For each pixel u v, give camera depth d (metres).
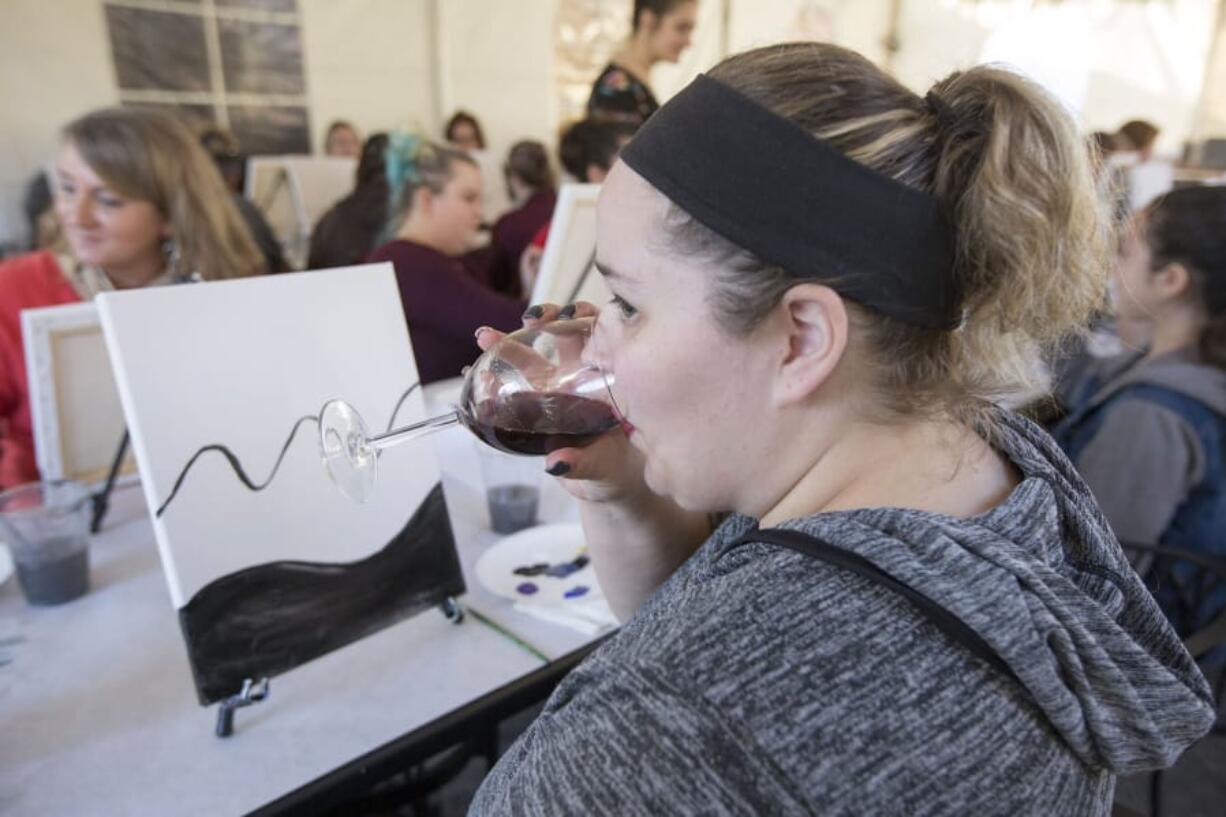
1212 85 5.31
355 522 0.87
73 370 1.23
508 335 0.68
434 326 2.04
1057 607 0.41
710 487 0.51
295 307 0.83
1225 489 1.39
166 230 1.70
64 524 1.01
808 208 0.42
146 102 4.03
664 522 0.80
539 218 3.21
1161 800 1.62
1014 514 0.45
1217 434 1.38
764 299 0.43
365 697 0.83
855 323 0.44
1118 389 1.51
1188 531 1.43
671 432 0.49
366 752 0.76
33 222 3.24
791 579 0.40
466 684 0.86
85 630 0.96
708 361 0.46
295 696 0.84
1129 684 0.42
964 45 5.52
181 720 0.80
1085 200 0.45
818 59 0.45
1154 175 3.59
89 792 0.71
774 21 5.73
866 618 0.38
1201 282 1.38
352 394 0.87
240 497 0.79
